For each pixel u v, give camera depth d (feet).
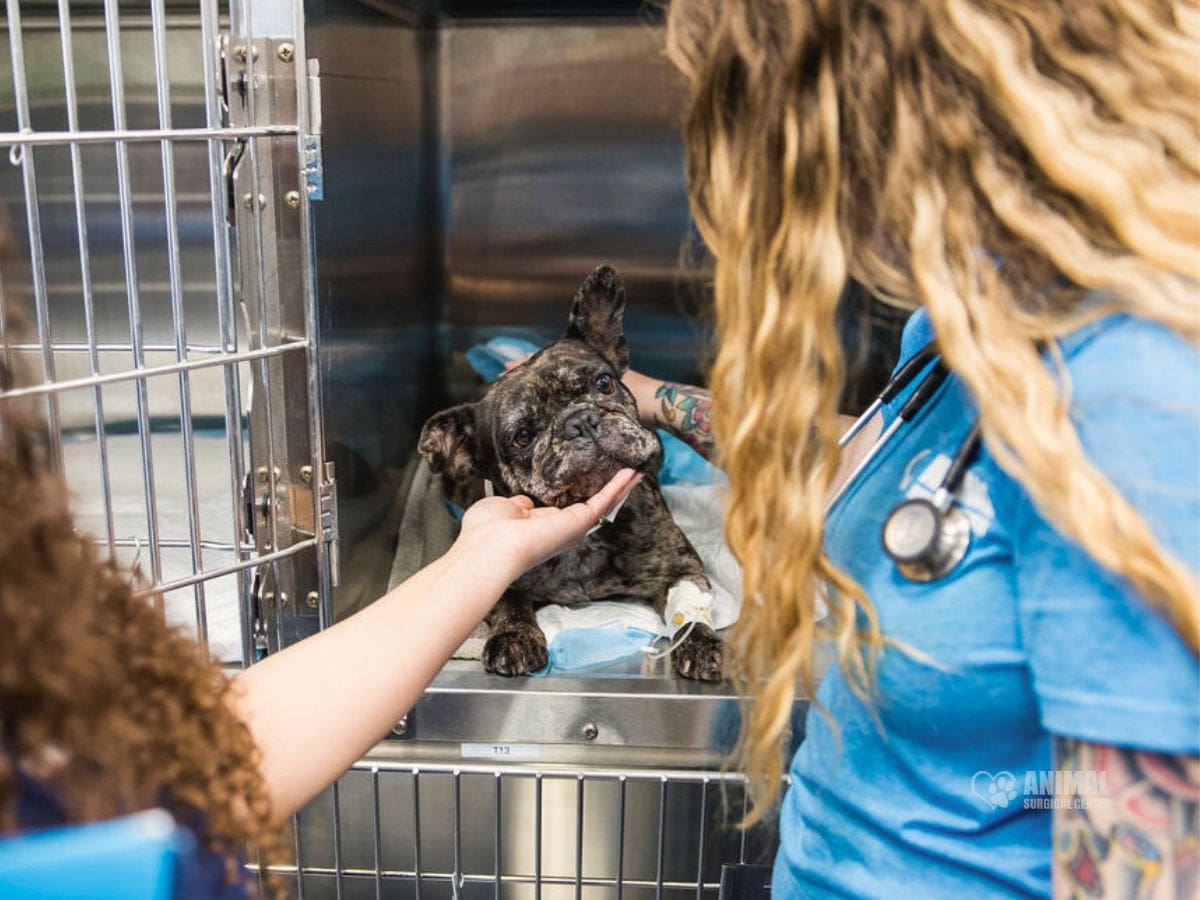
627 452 6.51
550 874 5.65
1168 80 2.36
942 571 2.66
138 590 2.85
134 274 4.20
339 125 5.40
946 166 2.44
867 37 2.48
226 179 4.43
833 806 3.27
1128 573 2.11
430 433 7.09
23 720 1.68
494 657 5.64
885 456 3.13
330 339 5.20
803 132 2.53
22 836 1.36
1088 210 2.35
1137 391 2.19
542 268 8.75
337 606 5.44
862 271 2.75
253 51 4.33
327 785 3.39
